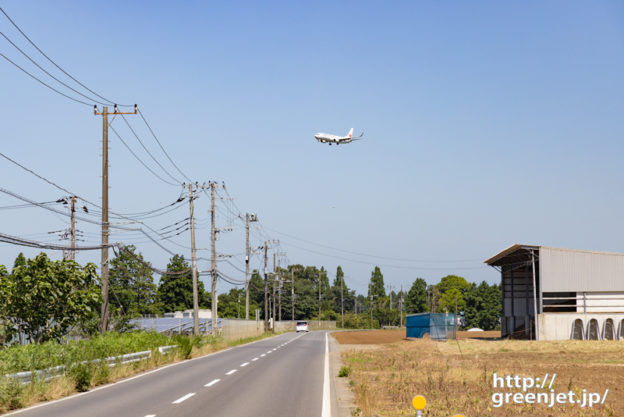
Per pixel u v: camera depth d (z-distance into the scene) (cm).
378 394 1611
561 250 5266
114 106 3350
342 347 4738
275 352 3969
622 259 5278
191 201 4600
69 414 1307
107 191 3300
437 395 1652
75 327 3359
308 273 19825
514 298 6394
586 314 5178
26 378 1638
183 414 1291
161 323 6400
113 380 2091
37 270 3166
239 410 1355
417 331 6425
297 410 1366
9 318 3097
